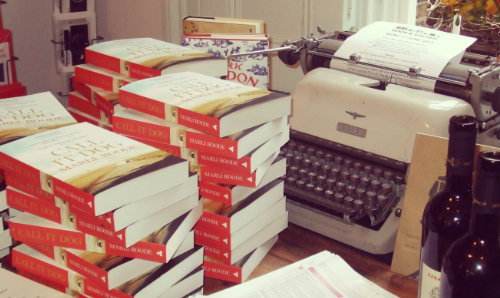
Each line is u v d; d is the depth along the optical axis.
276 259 1.24
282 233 1.32
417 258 1.15
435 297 0.93
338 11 1.88
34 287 1.01
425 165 1.12
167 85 1.18
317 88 1.35
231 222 1.11
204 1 2.27
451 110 1.21
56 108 1.24
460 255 0.80
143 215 0.97
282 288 0.99
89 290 1.01
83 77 1.36
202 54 1.36
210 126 1.05
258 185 1.18
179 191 1.02
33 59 2.86
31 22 2.80
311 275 1.02
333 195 1.29
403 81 1.32
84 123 1.15
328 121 1.32
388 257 1.23
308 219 1.31
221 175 1.11
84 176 0.94
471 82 1.23
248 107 1.07
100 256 1.00
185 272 1.06
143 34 2.55
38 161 0.99
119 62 1.31
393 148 1.23
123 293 0.98
